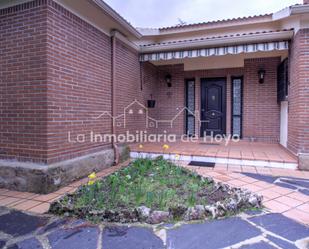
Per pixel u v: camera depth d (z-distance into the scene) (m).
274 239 2.19
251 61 7.54
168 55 6.65
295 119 4.99
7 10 3.79
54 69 3.69
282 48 5.59
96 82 4.84
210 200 2.91
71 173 3.97
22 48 3.70
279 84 6.97
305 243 2.12
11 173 3.69
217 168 4.84
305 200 3.13
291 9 4.39
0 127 3.91
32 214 2.78
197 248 2.06
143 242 2.15
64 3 3.90
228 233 2.29
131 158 6.01
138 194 2.94
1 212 2.84
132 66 6.56
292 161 4.74
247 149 6.13
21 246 2.12
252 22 7.19
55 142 3.73
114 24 5.11
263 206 2.92
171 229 2.37
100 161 4.84
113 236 2.26
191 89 8.47
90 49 4.63
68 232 2.35
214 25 7.69
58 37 3.78
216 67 7.89
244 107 7.68
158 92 8.65
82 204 2.79
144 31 8.00
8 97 3.83
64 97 3.93
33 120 3.66
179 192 3.21
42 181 3.48
